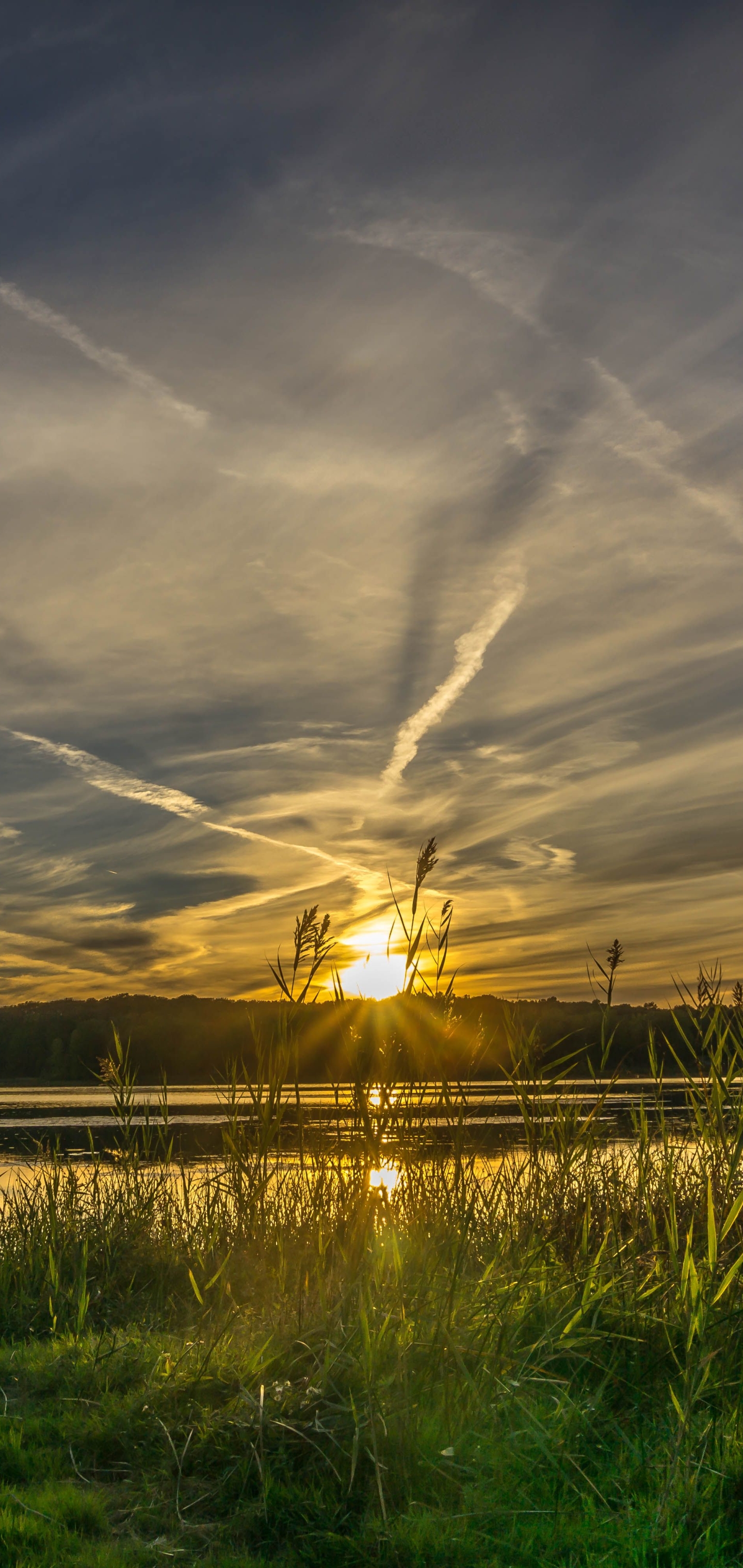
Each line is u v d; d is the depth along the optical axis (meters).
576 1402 4.55
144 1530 4.00
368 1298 4.97
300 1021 5.87
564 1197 6.23
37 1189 9.22
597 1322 5.19
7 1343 6.59
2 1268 7.67
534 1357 4.91
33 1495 4.22
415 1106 5.56
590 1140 6.16
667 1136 5.88
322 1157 5.95
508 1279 5.45
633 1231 6.01
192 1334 5.87
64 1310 7.04
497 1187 6.18
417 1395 4.57
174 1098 47.66
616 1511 3.86
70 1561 3.64
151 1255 7.85
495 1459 4.15
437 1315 5.06
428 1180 5.87
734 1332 4.78
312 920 5.68
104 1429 4.79
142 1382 5.29
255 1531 3.91
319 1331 5.05
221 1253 6.95
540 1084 6.13
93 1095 55.41
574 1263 5.63
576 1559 3.48
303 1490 4.05
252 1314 5.82
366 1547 3.65
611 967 6.19
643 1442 4.27
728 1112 5.72
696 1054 6.00
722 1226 5.37
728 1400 4.50
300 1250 5.89
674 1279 5.22
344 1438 4.29
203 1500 4.18
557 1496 3.98
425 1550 3.59
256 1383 4.87
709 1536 3.56
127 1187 8.29
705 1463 4.00
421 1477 4.09
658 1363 4.90
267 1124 6.13
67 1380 5.49
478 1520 3.77
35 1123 30.20
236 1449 4.40
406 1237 5.68
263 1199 6.23
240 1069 6.69
